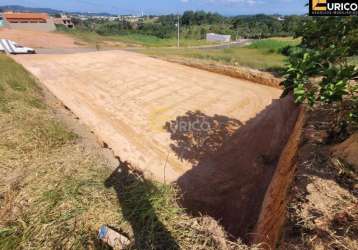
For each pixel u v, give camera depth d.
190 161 7.62
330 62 2.93
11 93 8.98
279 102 10.00
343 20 3.04
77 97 11.94
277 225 2.91
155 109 10.87
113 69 16.25
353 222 2.45
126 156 7.75
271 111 9.72
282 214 2.92
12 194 3.60
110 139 8.55
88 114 10.22
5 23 50.75
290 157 4.64
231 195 6.18
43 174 4.11
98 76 14.96
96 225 3.14
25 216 3.24
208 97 12.18
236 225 5.29
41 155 4.77
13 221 3.16
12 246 2.84
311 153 3.68
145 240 2.92
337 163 3.30
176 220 3.22
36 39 39.59
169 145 8.41
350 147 3.38
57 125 6.79
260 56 22.00
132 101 11.62
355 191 2.84
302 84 2.94
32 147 5.00
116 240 2.89
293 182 3.27
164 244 2.87
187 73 15.90
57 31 52.66
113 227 3.11
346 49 2.78
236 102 11.62
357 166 3.14
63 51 31.70
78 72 15.67
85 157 4.86
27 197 3.55
